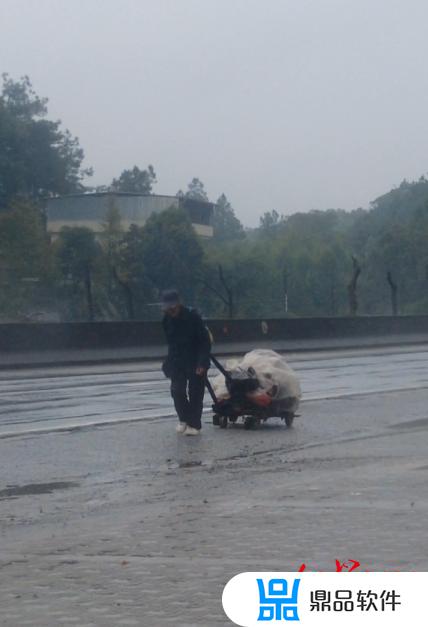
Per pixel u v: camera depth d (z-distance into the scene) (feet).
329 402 62.18
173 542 26.53
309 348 128.77
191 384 47.24
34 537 27.99
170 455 41.81
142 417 54.03
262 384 49.49
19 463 40.11
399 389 71.51
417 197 349.82
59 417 54.24
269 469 38.29
